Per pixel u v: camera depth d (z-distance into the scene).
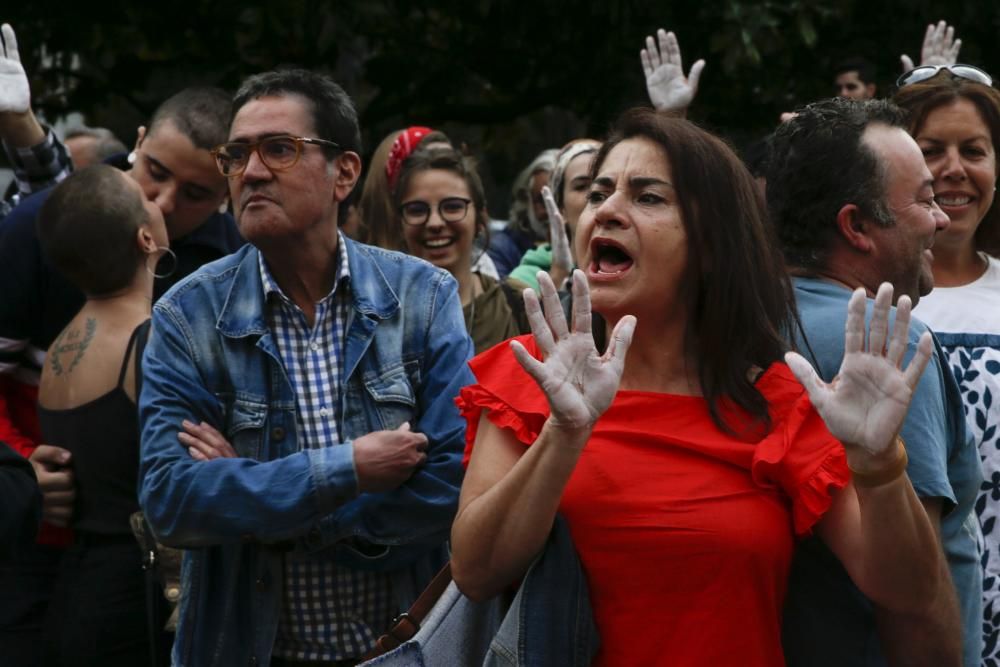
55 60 10.83
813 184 3.69
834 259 3.71
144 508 4.01
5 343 5.27
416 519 4.04
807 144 3.72
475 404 3.26
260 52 10.62
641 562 3.10
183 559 4.19
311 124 4.14
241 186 4.14
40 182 6.49
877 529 2.92
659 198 3.24
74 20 10.27
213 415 4.07
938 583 3.03
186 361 4.09
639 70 10.99
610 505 3.12
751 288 3.26
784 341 3.31
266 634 4.04
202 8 10.46
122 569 4.69
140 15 10.34
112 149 9.12
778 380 3.25
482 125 12.34
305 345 4.18
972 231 4.78
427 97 11.40
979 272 4.88
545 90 11.54
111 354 4.77
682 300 3.28
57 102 11.05
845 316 3.44
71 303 5.29
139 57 10.41
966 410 4.49
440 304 4.28
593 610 3.15
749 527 3.09
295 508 3.88
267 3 10.39
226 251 5.95
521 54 11.37
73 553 4.76
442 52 11.27
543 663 3.09
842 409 2.86
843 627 3.29
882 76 11.24
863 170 3.64
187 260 5.84
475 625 3.36
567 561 3.11
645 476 3.13
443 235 6.46
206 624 4.09
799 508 3.11
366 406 4.15
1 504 4.21
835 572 3.29
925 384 3.33
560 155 7.01
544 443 2.97
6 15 10.27
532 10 11.02
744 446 3.16
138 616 4.68
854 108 3.73
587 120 11.62
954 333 4.61
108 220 4.79
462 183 6.50
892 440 2.84
